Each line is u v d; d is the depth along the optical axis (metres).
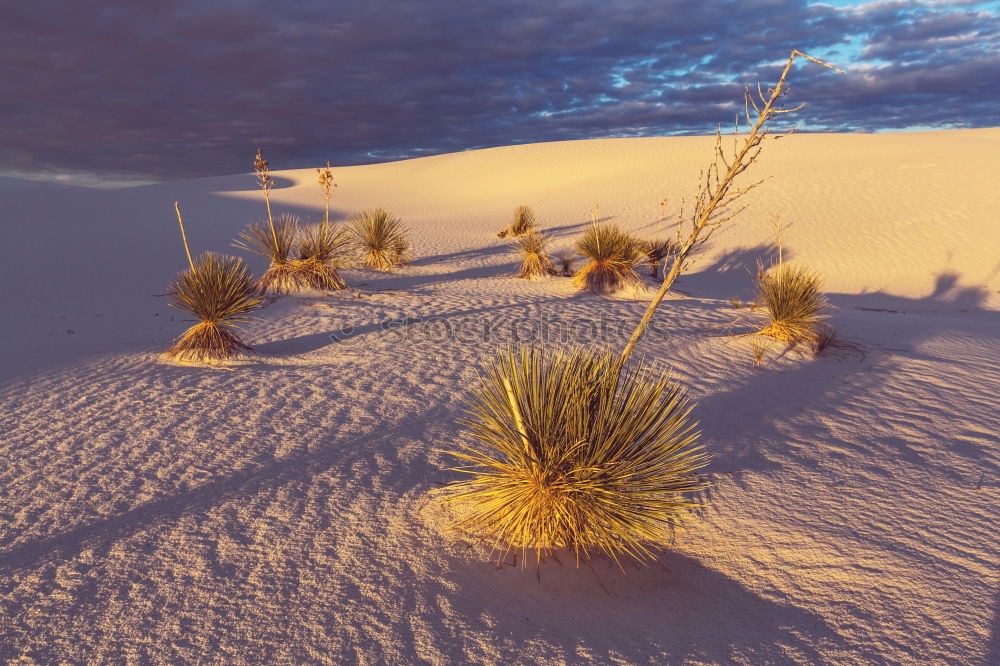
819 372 7.11
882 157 29.84
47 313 9.90
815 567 3.28
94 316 9.79
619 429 3.28
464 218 29.17
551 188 37.56
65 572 3.09
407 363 7.03
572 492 3.22
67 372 6.44
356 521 3.68
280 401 5.71
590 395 3.37
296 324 8.88
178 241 19.41
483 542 3.50
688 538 3.62
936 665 2.53
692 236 3.22
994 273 16.38
